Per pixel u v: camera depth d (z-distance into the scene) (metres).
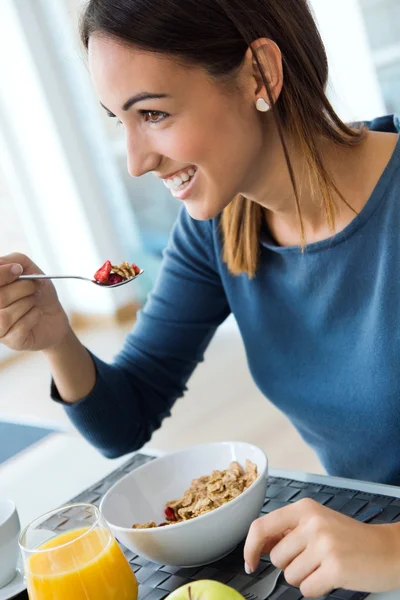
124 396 1.43
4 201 4.77
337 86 3.23
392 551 0.83
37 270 1.29
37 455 1.48
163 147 1.03
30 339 1.27
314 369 1.29
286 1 1.07
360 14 3.28
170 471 1.12
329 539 0.84
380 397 1.20
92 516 0.88
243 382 3.38
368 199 1.17
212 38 0.99
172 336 1.49
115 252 4.78
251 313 1.35
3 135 4.65
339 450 1.31
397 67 3.31
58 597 0.82
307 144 1.12
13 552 0.97
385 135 1.20
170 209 4.52
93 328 4.84
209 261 1.42
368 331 1.20
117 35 0.97
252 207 1.26
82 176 4.64
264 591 0.87
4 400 4.09
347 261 1.20
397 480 1.26
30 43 4.48
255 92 1.06
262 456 1.04
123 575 0.85
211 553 0.93
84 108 4.55
